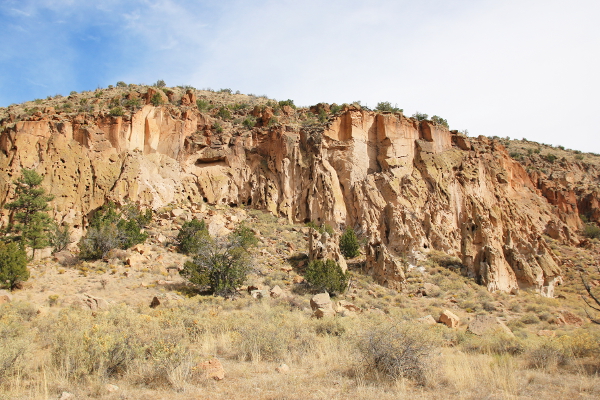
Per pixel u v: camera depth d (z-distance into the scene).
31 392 9.20
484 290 34.66
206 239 32.97
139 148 48.22
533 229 58.62
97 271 30.81
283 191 50.38
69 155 44.03
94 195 42.94
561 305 34.12
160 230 41.16
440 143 55.53
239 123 59.50
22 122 43.84
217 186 51.00
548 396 9.55
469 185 53.75
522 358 14.21
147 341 11.97
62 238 36.38
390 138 52.22
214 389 9.71
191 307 21.14
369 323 16.56
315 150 51.66
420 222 46.00
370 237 44.22
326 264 31.00
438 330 17.84
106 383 9.84
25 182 38.03
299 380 10.46
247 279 30.31
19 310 18.38
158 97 56.59
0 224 37.62
